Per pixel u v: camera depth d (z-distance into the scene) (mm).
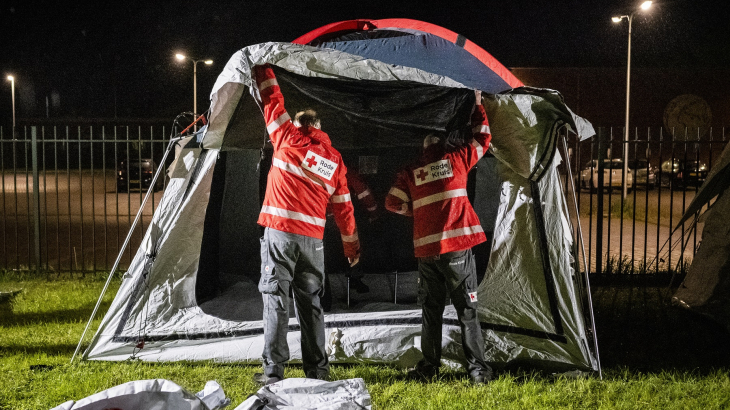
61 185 23828
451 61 4938
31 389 3963
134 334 4559
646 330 5520
